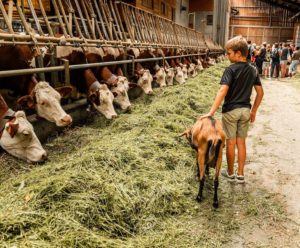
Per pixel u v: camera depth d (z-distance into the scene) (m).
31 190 2.74
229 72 3.35
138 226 2.70
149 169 3.46
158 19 11.48
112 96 5.40
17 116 3.62
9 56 4.43
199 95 7.75
